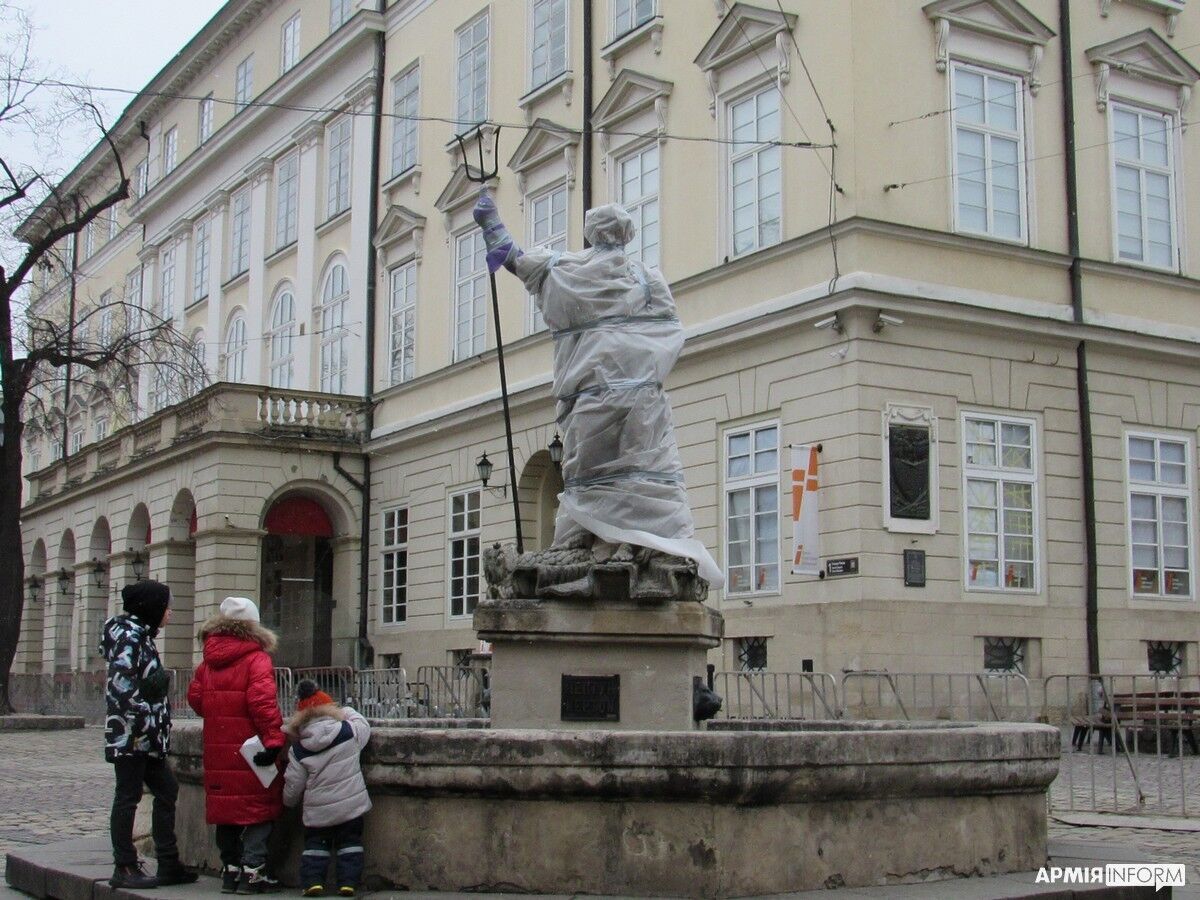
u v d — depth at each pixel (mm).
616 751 6789
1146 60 24000
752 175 23172
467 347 31141
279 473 32688
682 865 6770
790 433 21594
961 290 21453
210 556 32031
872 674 18016
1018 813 7879
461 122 30125
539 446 28203
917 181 21484
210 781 7348
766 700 20141
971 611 20812
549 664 8414
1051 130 22875
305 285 37969
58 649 43125
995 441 21562
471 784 6930
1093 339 22469
